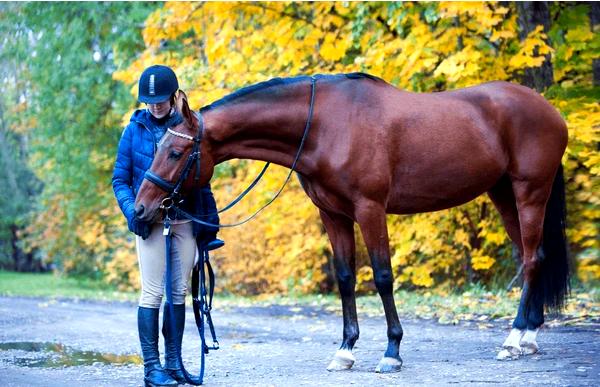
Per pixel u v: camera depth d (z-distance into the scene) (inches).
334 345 386.0
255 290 775.1
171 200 271.6
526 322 316.8
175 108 275.6
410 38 477.7
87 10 909.2
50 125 986.1
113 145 986.1
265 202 615.2
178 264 281.3
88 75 925.2
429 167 299.9
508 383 260.4
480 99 316.5
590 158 445.4
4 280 1185.4
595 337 354.0
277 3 514.0
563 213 332.2
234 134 285.0
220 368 323.9
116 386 291.0
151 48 568.7
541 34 459.8
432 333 402.6
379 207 291.3
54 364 351.9
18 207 1418.6
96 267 1052.5
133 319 554.3
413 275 592.1
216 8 504.7
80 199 1028.5
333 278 750.5
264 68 539.5
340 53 498.6
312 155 291.4
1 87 1121.4
